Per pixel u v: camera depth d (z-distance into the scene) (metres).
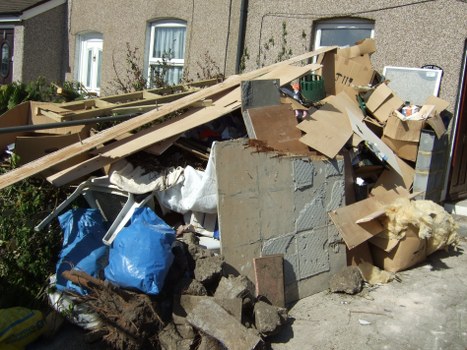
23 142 4.58
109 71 9.88
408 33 6.32
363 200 4.65
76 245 3.74
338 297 4.18
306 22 7.20
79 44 10.66
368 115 5.62
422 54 6.24
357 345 3.51
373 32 6.71
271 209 4.03
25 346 3.30
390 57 6.50
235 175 3.85
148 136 4.36
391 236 4.47
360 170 5.03
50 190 4.17
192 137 4.67
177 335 3.28
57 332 3.48
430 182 5.42
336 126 4.66
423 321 3.82
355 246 4.31
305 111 4.81
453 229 4.88
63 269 3.65
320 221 4.34
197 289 3.44
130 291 3.33
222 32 8.01
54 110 4.90
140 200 3.93
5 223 3.81
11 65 10.48
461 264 4.81
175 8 8.63
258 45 7.72
